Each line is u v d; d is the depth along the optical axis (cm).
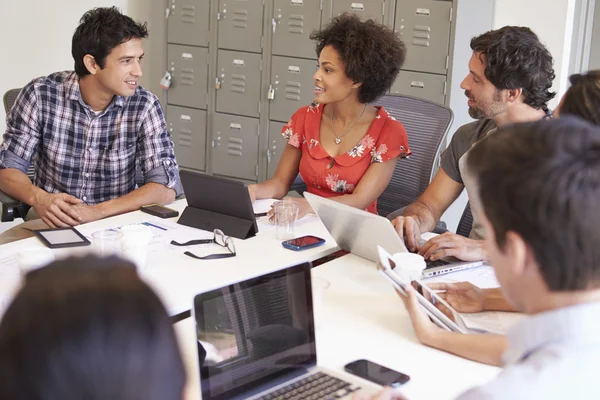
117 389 47
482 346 154
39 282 48
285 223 237
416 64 408
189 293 185
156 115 290
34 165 302
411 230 226
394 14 409
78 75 276
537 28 405
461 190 266
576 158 85
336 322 173
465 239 217
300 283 144
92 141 285
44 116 281
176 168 292
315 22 435
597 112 169
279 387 137
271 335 138
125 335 47
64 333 46
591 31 421
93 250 54
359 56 268
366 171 281
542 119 93
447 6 394
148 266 203
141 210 261
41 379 46
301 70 446
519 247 88
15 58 463
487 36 241
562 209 84
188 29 480
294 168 301
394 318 176
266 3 448
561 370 83
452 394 141
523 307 93
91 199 291
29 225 279
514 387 83
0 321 47
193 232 236
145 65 515
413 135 308
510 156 88
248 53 462
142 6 507
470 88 247
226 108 479
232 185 230
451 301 177
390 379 144
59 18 479
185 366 51
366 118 286
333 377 141
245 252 219
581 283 85
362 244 217
